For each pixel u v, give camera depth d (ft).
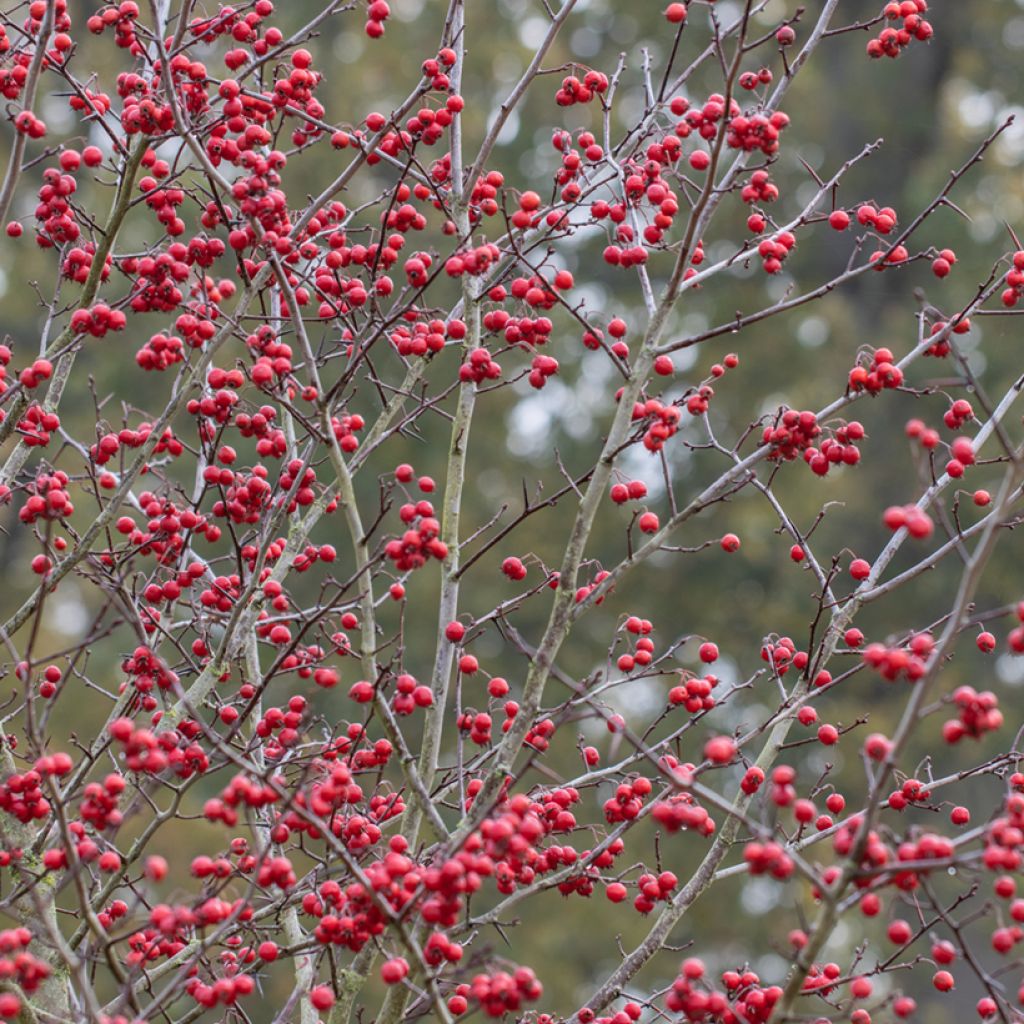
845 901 14.96
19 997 18.61
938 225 76.64
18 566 73.77
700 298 79.56
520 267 23.24
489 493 75.00
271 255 18.92
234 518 22.65
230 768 56.90
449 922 16.06
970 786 68.33
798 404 76.18
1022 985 15.53
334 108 76.38
